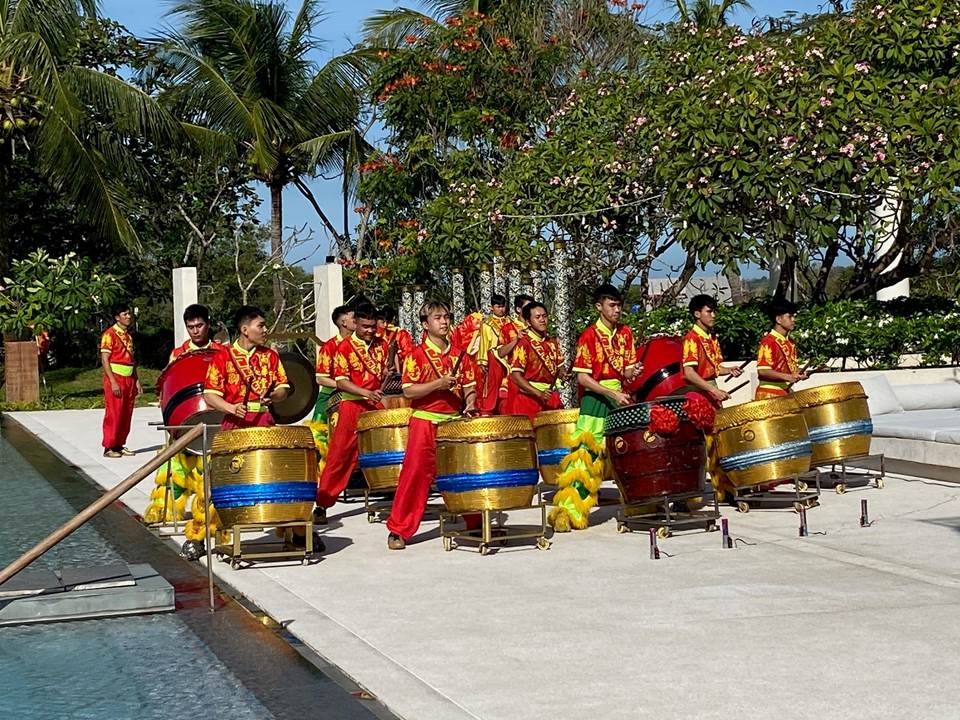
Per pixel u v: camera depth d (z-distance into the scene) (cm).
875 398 1504
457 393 993
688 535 1002
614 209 2044
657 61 2186
